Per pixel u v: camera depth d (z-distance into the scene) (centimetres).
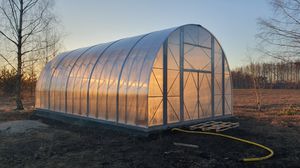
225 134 1052
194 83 1233
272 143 913
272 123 1315
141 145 873
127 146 862
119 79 1102
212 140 944
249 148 846
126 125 1045
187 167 667
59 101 1470
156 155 764
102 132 1077
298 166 680
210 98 1332
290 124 1287
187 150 814
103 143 902
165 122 1055
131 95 1034
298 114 1667
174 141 926
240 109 1978
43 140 952
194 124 1209
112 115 1111
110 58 1231
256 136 1021
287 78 5253
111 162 705
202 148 842
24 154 783
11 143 913
